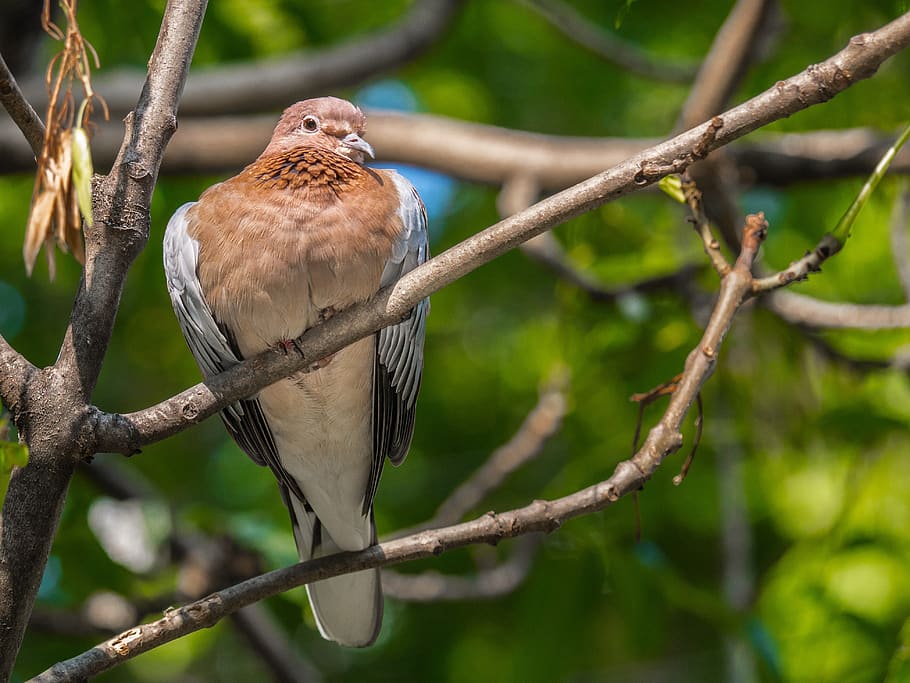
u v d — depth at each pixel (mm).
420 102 14570
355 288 6816
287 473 7668
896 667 7582
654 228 12484
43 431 5168
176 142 11852
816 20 11211
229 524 10695
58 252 13180
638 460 5613
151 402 14227
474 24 14125
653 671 11391
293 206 6746
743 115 5164
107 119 5031
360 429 7430
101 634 10031
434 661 11656
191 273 6793
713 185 10047
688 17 13375
